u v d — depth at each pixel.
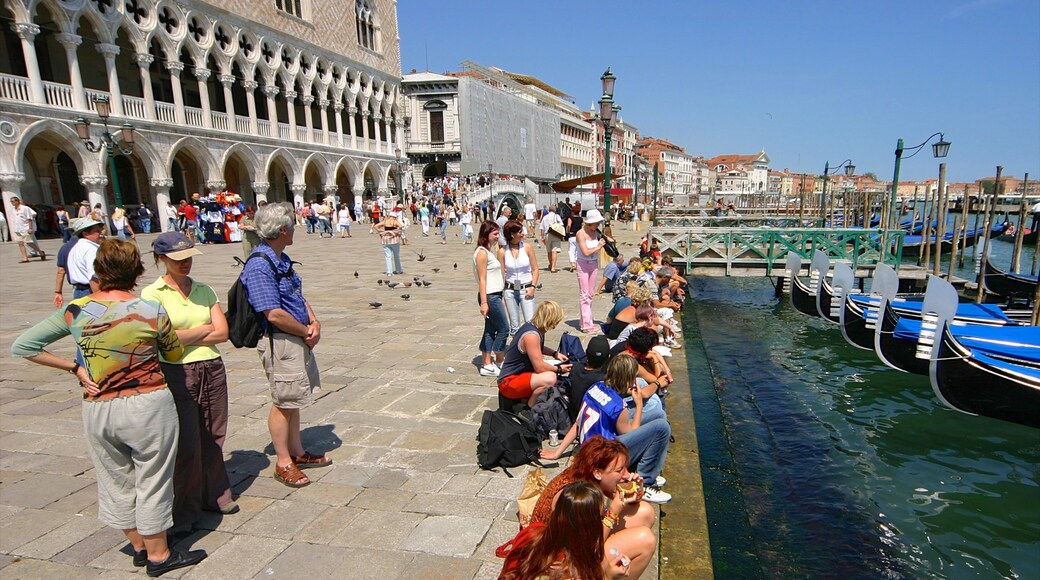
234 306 3.62
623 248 19.80
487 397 5.89
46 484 4.21
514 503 3.90
